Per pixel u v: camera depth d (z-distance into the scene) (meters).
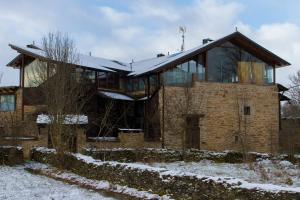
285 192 12.14
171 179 15.99
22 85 36.69
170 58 39.75
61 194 16.91
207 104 36.66
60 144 24.83
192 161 30.11
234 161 30.86
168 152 29.94
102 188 18.53
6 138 29.64
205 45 36.66
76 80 29.89
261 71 39.09
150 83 37.47
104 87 38.22
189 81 36.38
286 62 39.03
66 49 27.67
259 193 12.70
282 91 40.94
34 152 28.53
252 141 37.81
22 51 35.88
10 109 37.91
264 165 28.12
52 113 25.62
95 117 35.53
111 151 27.80
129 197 16.53
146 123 36.53
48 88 26.31
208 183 14.44
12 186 18.66
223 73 37.69
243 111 37.88
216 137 36.66
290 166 27.86
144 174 17.30
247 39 37.62
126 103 38.25
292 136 39.94
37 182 20.14
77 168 22.48
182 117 34.78
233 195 13.37
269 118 38.78
